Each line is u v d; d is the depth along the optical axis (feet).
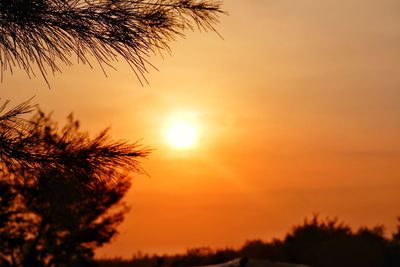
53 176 18.13
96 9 18.49
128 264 104.83
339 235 100.94
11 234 65.05
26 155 17.78
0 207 54.90
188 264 96.53
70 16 18.08
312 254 97.86
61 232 71.05
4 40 17.47
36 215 65.77
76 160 18.10
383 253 95.66
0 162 17.66
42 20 17.79
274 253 100.12
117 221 76.48
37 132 17.83
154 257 106.11
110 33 18.42
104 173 18.43
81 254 75.56
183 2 19.76
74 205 69.41
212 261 98.02
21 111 17.19
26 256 70.54
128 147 18.57
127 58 18.34
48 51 17.69
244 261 68.90
